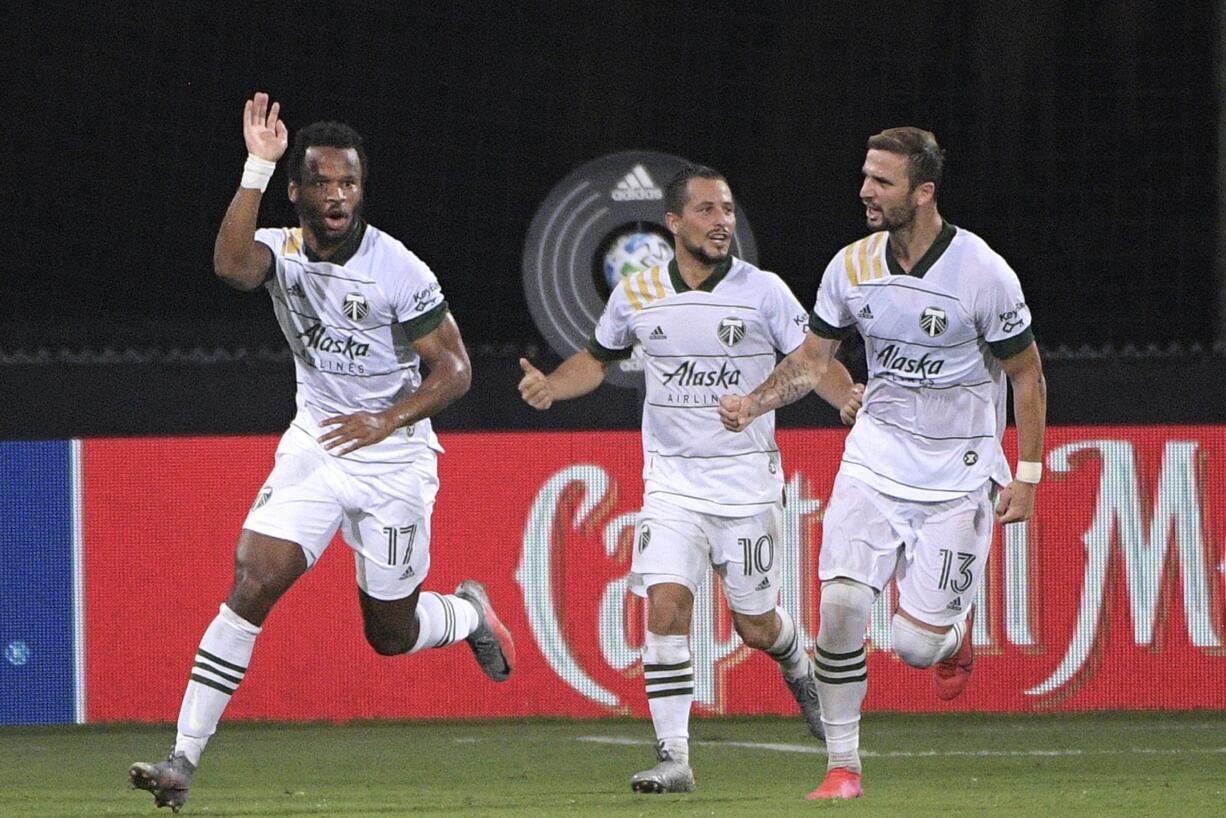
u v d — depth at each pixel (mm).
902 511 19625
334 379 19891
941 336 19125
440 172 56812
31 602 29969
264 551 19312
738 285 21062
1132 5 55969
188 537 30109
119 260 53750
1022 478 19297
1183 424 32875
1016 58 56969
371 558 20484
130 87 54031
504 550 30266
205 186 54219
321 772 24031
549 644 30297
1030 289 54031
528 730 29188
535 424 35188
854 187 57531
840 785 19516
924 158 18797
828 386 21609
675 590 20844
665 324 21031
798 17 57812
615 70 58031
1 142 53312
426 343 19547
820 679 19625
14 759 26062
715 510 21203
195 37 54469
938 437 19578
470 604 23641
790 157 57844
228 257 18797
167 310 53875
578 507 30328
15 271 53312
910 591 20031
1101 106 55688
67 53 53656
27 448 30062
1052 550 30375
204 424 34594
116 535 30078
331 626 30203
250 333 53812
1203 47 55625
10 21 53000
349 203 18906
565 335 39750
